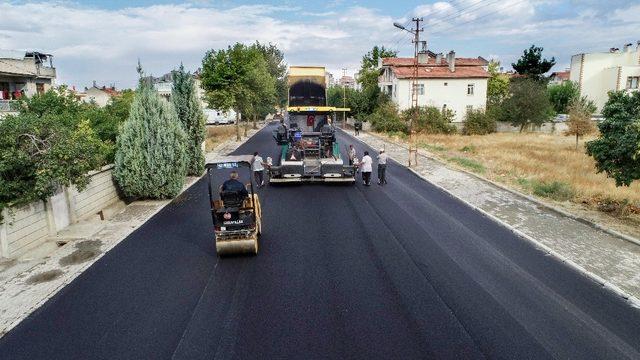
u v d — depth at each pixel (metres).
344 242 11.34
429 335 6.90
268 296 8.30
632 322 7.33
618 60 59.19
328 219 13.46
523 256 10.38
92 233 12.23
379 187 18.48
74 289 8.76
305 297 8.23
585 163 23.98
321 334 6.95
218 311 7.75
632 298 8.12
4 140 10.73
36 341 6.92
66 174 11.48
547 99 44.78
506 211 14.45
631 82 56.03
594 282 8.92
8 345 6.83
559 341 6.75
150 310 7.83
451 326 7.17
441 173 21.78
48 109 17.70
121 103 22.66
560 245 11.09
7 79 32.00
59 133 11.69
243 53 36.31
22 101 18.47
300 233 12.09
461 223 13.09
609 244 11.17
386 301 8.06
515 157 25.97
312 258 10.23
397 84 46.59
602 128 13.18
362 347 6.57
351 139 38.88
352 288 8.61
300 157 19.61
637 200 15.22
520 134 43.75
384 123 44.22
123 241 11.65
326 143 20.72
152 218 13.87
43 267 9.93
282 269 9.58
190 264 9.98
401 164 24.78
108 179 15.51
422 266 9.74
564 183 17.59
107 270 9.69
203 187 18.53
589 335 6.92
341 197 16.53
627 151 12.13
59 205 12.47
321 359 6.29
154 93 15.88
